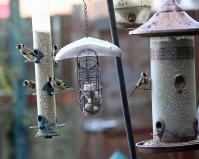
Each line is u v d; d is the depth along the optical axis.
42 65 6.43
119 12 6.38
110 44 5.73
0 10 14.70
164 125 6.06
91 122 13.99
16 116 13.48
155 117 6.14
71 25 14.00
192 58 6.11
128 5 6.34
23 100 13.41
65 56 5.72
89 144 13.96
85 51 5.71
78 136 14.11
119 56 5.69
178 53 6.04
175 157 11.34
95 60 6.00
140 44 13.46
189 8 8.06
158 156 12.03
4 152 13.81
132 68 13.47
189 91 6.08
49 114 6.42
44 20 6.46
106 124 13.84
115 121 13.80
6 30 14.41
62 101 14.26
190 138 6.05
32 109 13.59
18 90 13.38
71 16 14.02
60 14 14.02
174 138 6.03
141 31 5.75
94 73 5.96
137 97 13.41
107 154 13.77
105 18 13.59
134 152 5.78
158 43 6.09
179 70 6.05
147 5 6.39
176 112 6.05
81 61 6.02
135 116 13.40
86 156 14.00
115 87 13.79
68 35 14.00
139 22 6.40
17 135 13.57
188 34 5.74
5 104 13.47
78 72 5.98
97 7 13.62
